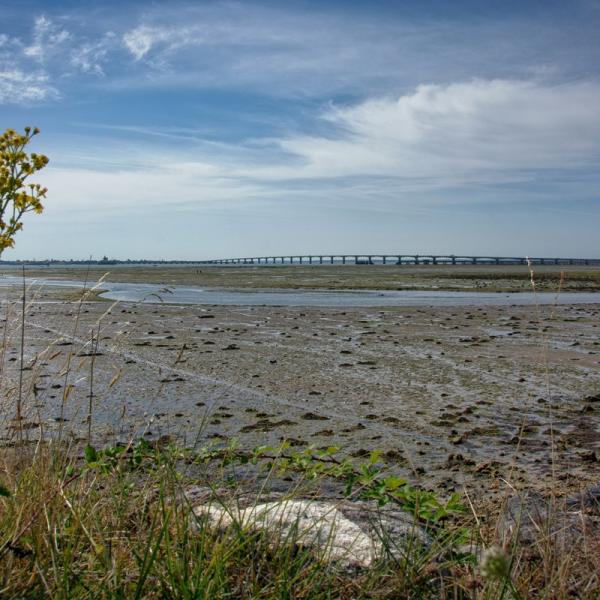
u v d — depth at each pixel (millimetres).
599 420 6500
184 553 2547
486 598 2553
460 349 11016
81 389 7488
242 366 9219
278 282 36750
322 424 6219
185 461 3801
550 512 3580
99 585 2412
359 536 2980
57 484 3035
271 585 2605
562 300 23781
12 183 3494
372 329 13797
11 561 2443
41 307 17922
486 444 5641
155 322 14727
